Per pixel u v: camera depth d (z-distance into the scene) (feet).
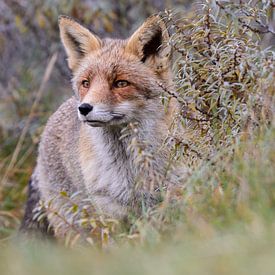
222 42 37.68
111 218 38.34
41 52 63.98
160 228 31.30
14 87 62.95
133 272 23.15
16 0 63.57
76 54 41.45
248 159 31.99
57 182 44.24
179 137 36.32
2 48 65.26
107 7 59.06
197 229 29.12
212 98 36.27
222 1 38.96
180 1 58.29
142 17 60.39
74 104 43.62
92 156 39.52
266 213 27.99
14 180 56.49
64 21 41.34
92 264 24.82
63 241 41.96
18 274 24.41
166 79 38.93
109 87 37.96
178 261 23.97
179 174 36.32
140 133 38.32
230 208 30.17
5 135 59.77
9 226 52.31
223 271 22.02
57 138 44.37
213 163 33.55
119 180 38.27
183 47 38.29
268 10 38.45
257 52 36.04
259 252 23.54
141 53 39.06
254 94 34.37
